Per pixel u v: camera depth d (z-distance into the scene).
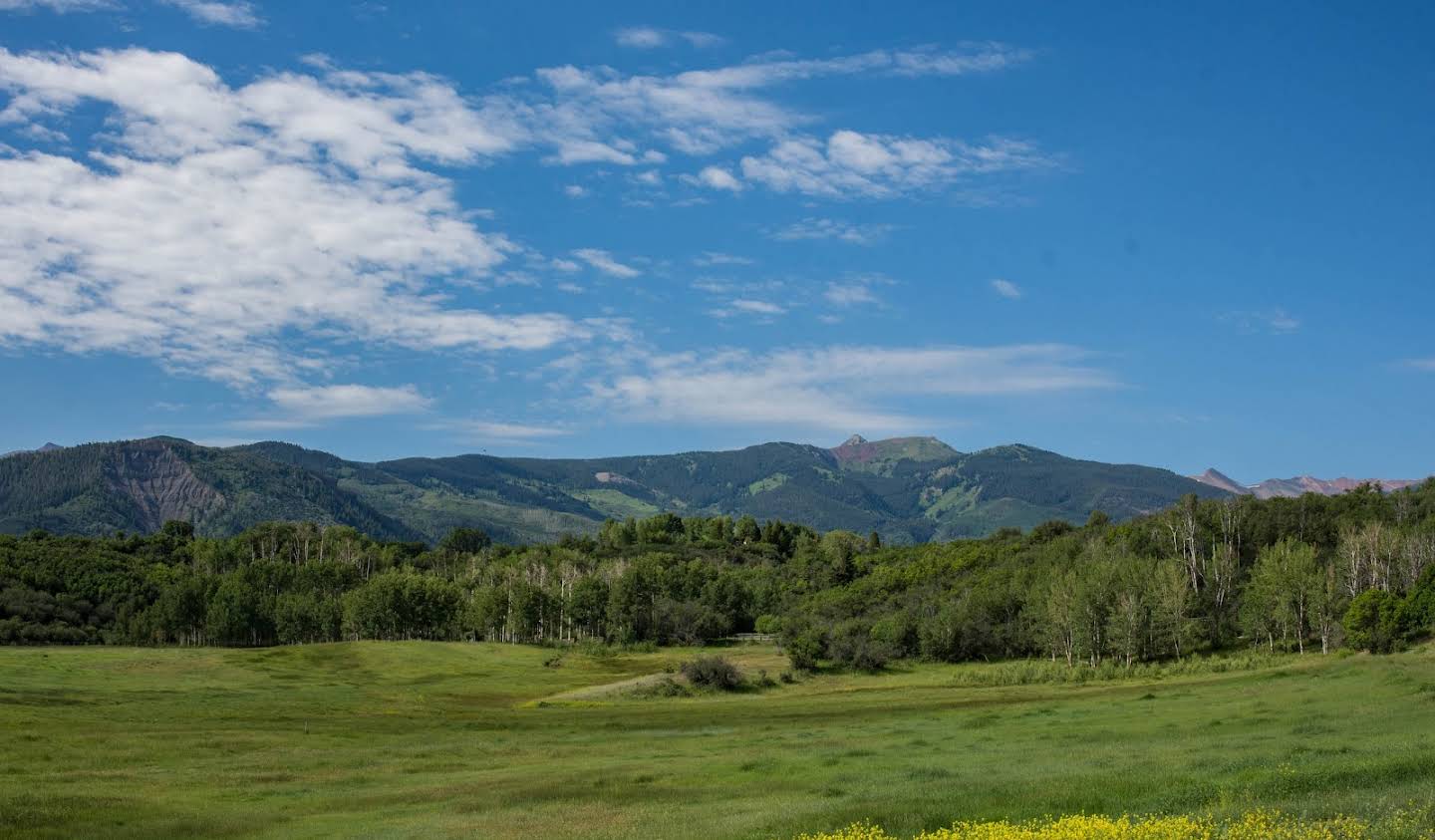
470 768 59.66
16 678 118.62
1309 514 181.25
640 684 129.88
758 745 65.56
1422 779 31.23
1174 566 143.75
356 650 169.25
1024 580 170.38
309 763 61.38
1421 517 167.62
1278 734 50.41
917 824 30.67
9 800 45.31
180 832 40.62
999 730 66.00
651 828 35.00
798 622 181.62
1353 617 115.62
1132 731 58.78
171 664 147.62
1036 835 25.73
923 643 156.50
